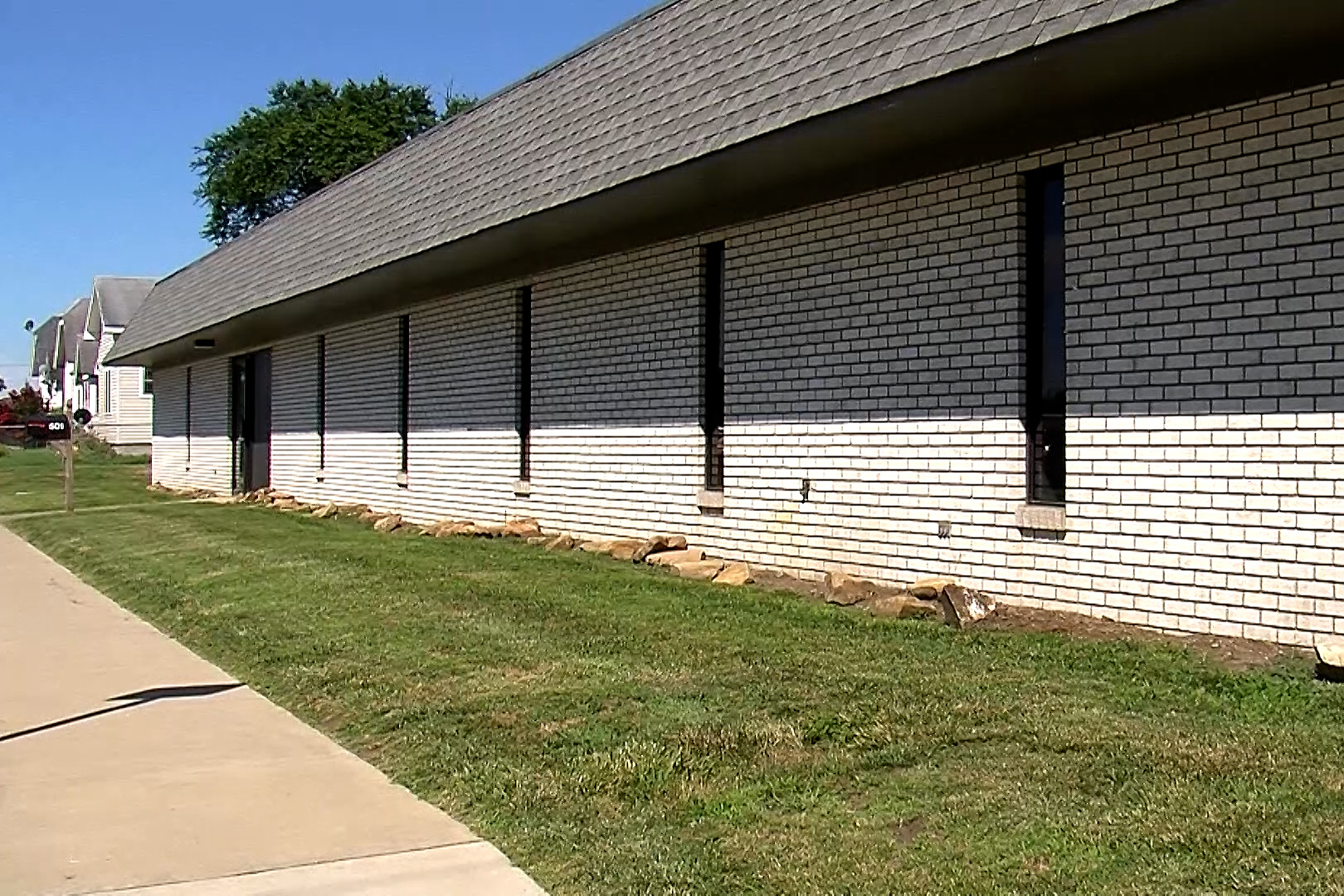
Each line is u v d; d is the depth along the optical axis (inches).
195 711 330.3
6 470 1669.5
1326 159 300.0
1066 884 185.5
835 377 439.5
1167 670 295.4
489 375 672.4
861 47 367.2
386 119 2287.2
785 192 454.9
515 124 584.4
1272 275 310.8
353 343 855.7
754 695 293.3
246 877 209.5
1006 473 378.9
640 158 452.4
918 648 331.6
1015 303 376.2
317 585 496.7
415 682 332.2
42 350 3727.9
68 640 438.3
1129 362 343.3
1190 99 324.5
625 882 199.3
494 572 501.0
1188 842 195.9
